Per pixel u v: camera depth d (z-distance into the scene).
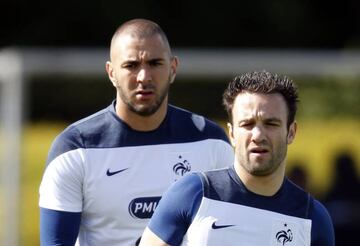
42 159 33.31
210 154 17.08
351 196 32.75
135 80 16.16
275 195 14.54
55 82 34.97
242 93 14.32
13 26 52.41
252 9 54.03
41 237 16.53
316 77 35.19
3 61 33.66
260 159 14.11
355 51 53.00
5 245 32.59
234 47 54.00
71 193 16.41
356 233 32.53
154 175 16.66
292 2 54.47
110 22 52.44
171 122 16.95
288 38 54.44
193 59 34.62
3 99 33.41
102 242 16.56
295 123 14.70
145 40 16.17
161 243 14.32
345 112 34.94
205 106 34.75
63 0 52.53
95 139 16.58
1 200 32.78
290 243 14.50
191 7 53.59
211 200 14.30
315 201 14.83
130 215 16.53
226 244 14.27
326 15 54.94
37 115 34.81
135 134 16.69
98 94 35.28
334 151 33.78
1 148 33.19
